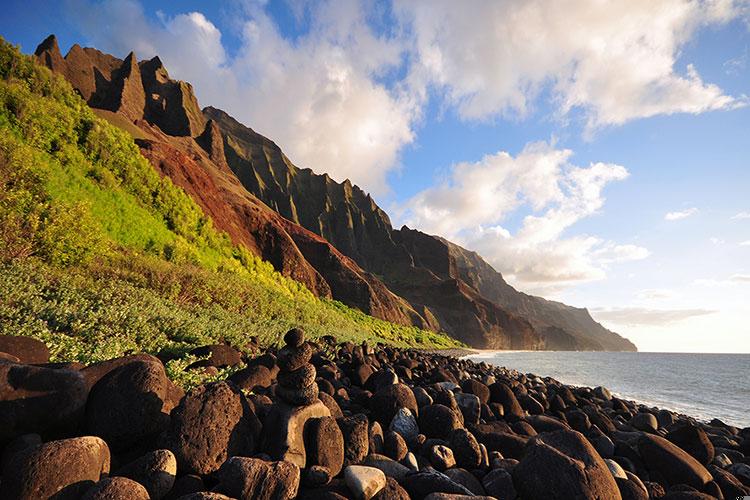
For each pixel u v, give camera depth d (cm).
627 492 411
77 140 2408
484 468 445
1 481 224
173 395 369
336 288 7488
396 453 431
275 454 334
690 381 3638
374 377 792
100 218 1983
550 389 1402
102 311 841
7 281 810
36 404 275
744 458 754
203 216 3406
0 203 1162
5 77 2295
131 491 228
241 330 1231
